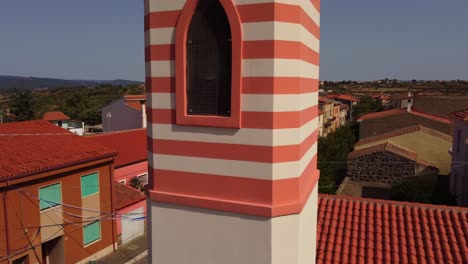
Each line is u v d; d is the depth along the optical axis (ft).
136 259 67.05
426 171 92.27
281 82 15.99
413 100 175.94
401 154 94.32
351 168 99.76
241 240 16.94
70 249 60.59
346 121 263.08
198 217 17.69
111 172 68.13
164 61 17.81
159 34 17.80
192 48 17.35
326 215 32.71
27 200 53.11
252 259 16.84
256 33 15.83
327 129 205.57
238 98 16.31
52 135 67.67
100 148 67.51
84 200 62.80
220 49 16.90
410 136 106.42
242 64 16.16
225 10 16.20
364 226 31.12
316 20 20.94
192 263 18.03
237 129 16.57
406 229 30.07
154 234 18.86
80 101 281.33
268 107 15.97
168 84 17.81
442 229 29.35
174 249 18.38
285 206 16.44
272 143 16.08
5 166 51.72
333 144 128.77
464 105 160.35
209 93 17.25
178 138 17.79
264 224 16.49
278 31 15.67
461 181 75.15
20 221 52.19
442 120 132.36
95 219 63.26
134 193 77.41
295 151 16.66
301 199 17.12
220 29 16.81
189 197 17.60
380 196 87.51
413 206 32.30
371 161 97.45
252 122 16.29
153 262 19.06
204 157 17.34
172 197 17.94
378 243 28.99
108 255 67.87
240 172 16.74
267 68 15.81
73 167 59.62
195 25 17.19
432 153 104.58
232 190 16.97
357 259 27.96
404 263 26.81
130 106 163.73
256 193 16.58
